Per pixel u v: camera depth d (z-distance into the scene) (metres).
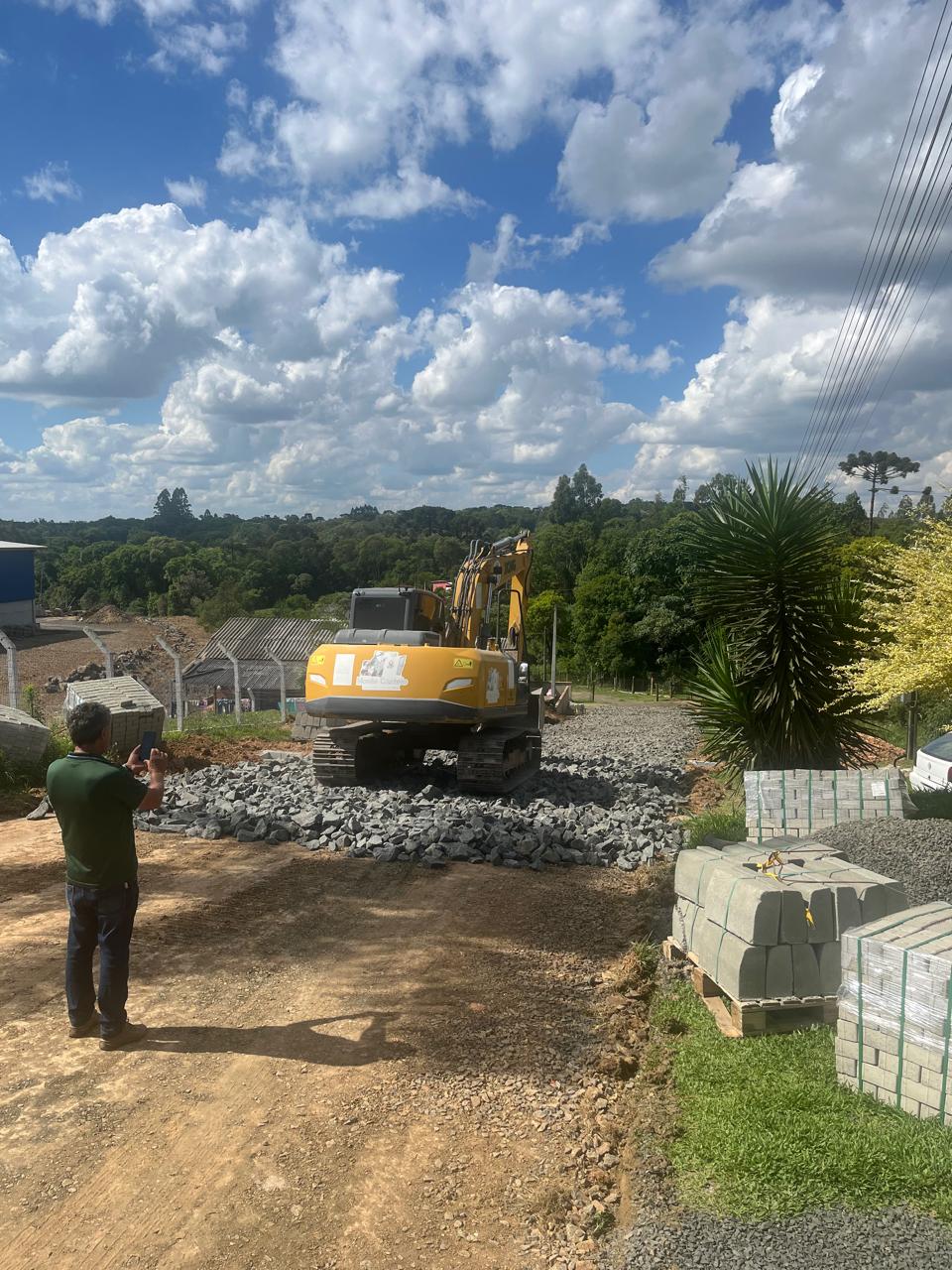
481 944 6.59
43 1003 5.36
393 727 13.45
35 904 7.10
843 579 11.25
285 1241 3.39
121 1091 4.39
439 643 12.69
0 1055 4.73
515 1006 5.52
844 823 7.54
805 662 10.94
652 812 11.22
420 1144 4.04
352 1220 3.52
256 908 7.20
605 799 12.47
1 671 40.25
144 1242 3.35
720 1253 3.24
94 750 4.88
